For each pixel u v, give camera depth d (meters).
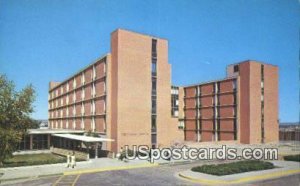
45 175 27.97
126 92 46.12
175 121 67.56
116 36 46.53
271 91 68.06
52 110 83.25
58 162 33.94
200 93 77.94
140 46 48.00
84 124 57.88
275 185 23.31
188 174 27.48
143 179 26.17
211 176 26.47
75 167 32.16
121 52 46.06
